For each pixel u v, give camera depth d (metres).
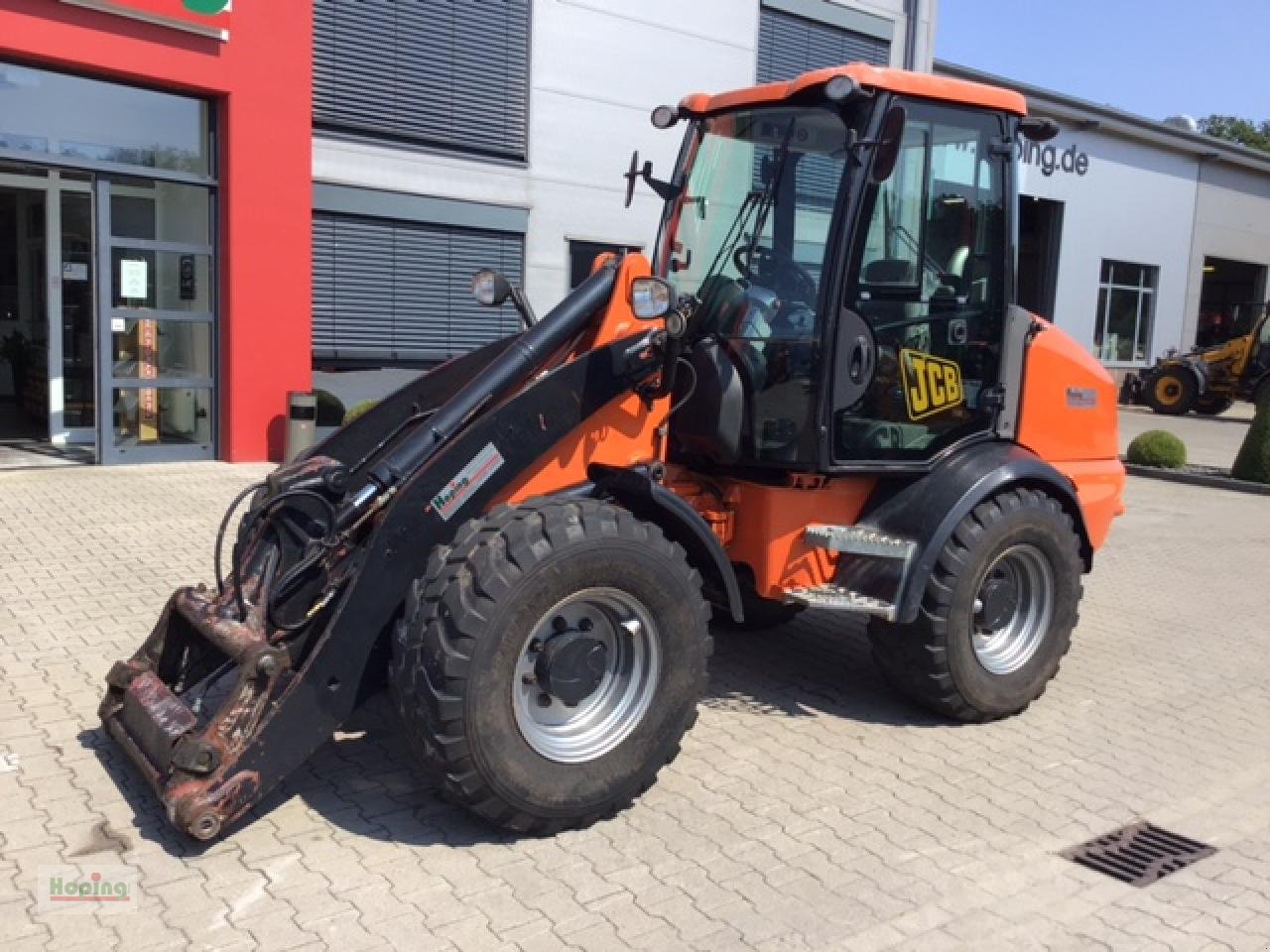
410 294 12.03
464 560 3.50
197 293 9.98
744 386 4.57
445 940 3.05
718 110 4.90
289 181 10.00
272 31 9.72
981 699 4.77
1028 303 23.20
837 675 5.46
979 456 4.82
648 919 3.21
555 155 12.86
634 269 4.18
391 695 3.60
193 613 3.93
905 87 4.40
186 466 9.82
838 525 4.71
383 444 4.25
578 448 4.10
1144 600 7.44
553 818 3.62
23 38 8.50
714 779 4.19
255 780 3.38
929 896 3.42
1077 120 21.75
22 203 10.65
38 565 6.54
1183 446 14.12
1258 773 4.52
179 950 2.95
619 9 13.13
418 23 11.65
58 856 3.40
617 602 3.77
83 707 4.53
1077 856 3.74
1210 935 3.27
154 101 9.48
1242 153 24.95
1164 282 24.83
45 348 10.58
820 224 4.48
